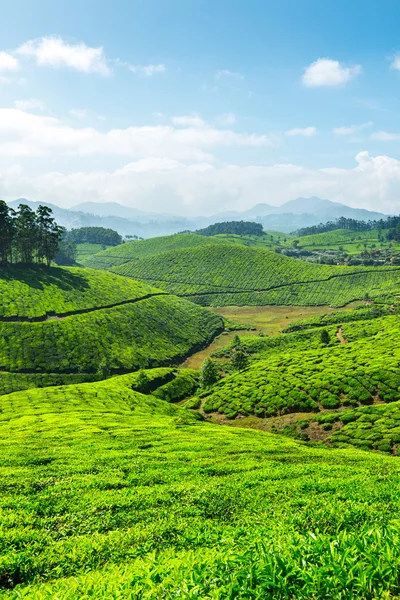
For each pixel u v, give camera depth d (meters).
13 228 184.88
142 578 8.86
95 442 46.78
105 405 95.69
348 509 16.27
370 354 113.31
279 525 14.73
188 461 35.28
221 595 7.54
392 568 7.83
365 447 65.06
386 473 30.88
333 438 70.56
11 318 160.62
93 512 20.81
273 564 8.21
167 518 19.48
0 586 13.12
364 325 178.12
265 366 120.88
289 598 7.64
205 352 194.25
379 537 9.22
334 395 89.81
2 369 135.25
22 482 26.69
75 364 146.75
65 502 22.28
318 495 21.69
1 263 198.62
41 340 152.25
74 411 83.62
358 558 8.43
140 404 100.81
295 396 91.94
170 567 9.35
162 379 138.00
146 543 15.45
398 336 131.12
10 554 14.99
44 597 9.05
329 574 7.80
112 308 195.50
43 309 172.00
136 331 184.12
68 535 18.20
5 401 97.25
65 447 43.31
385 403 84.44
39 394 103.25
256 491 23.52
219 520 19.08
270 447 44.44
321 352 127.06
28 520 19.53
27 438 50.81
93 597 8.45
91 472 30.50
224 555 9.25
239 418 91.06
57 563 14.62
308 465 32.91
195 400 106.88
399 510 16.47
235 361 140.00
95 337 164.75
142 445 44.31
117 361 155.12
